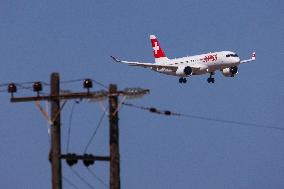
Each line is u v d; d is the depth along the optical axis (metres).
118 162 106.69
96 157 107.62
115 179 106.19
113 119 106.81
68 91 110.62
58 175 110.12
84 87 107.94
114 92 106.69
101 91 107.38
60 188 110.25
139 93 106.19
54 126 110.44
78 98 108.56
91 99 108.00
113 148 106.50
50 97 110.44
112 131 106.69
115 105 106.69
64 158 110.00
